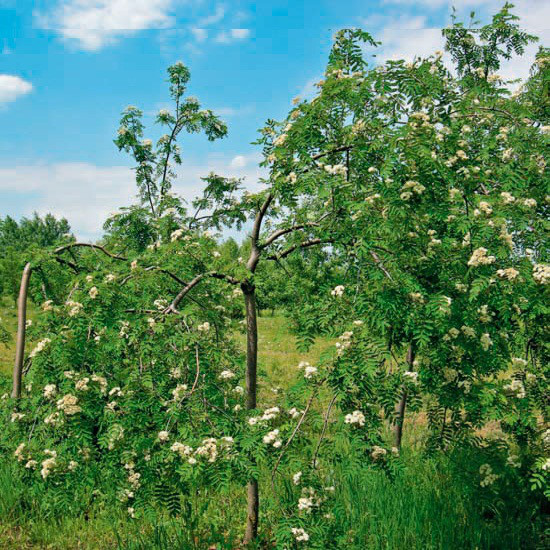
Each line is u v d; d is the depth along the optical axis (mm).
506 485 3871
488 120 3502
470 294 2727
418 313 2752
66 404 2982
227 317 4742
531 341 3658
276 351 11609
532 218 3090
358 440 2639
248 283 3805
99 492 3674
